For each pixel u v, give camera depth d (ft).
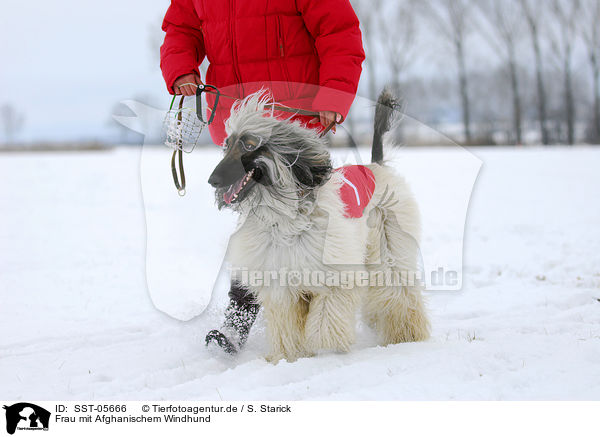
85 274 18.69
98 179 45.44
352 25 11.14
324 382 9.64
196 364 11.34
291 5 11.22
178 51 11.89
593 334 11.91
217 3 11.37
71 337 13.06
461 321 13.48
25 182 43.47
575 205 31.50
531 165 55.88
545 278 17.12
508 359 10.54
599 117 110.93
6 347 12.49
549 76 115.65
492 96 116.47
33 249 22.25
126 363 11.58
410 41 109.81
